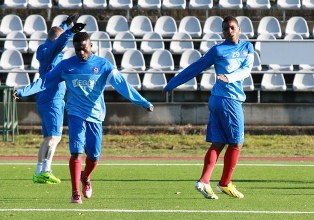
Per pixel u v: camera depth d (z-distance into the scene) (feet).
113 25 240.53
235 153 100.89
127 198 105.29
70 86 95.96
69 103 96.68
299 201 103.30
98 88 95.71
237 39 100.27
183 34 233.96
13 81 218.59
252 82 217.36
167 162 164.66
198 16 248.52
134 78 218.59
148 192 112.88
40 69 118.52
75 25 100.89
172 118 206.80
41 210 92.32
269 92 221.46
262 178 134.41
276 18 246.88
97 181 128.16
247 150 187.42
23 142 193.36
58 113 121.60
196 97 219.20
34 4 245.24
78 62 95.50
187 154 183.11
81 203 98.58
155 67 223.51
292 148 190.60
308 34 241.35
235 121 99.50
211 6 246.88
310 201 103.45
